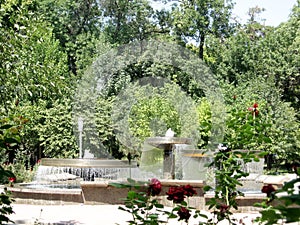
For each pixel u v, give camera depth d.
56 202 9.80
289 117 19.92
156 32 29.70
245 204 8.62
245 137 4.00
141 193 3.13
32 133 18.14
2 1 6.90
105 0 28.75
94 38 26.56
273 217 1.89
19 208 9.16
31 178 13.49
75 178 10.98
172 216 3.26
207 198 8.48
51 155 18.47
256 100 21.03
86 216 8.10
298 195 1.67
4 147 2.93
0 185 10.43
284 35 28.94
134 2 29.33
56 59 22.50
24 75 6.44
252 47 28.72
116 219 7.77
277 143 18.69
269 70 27.58
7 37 6.40
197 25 28.64
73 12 28.38
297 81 28.19
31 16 6.96
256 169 10.45
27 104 17.75
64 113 18.23
